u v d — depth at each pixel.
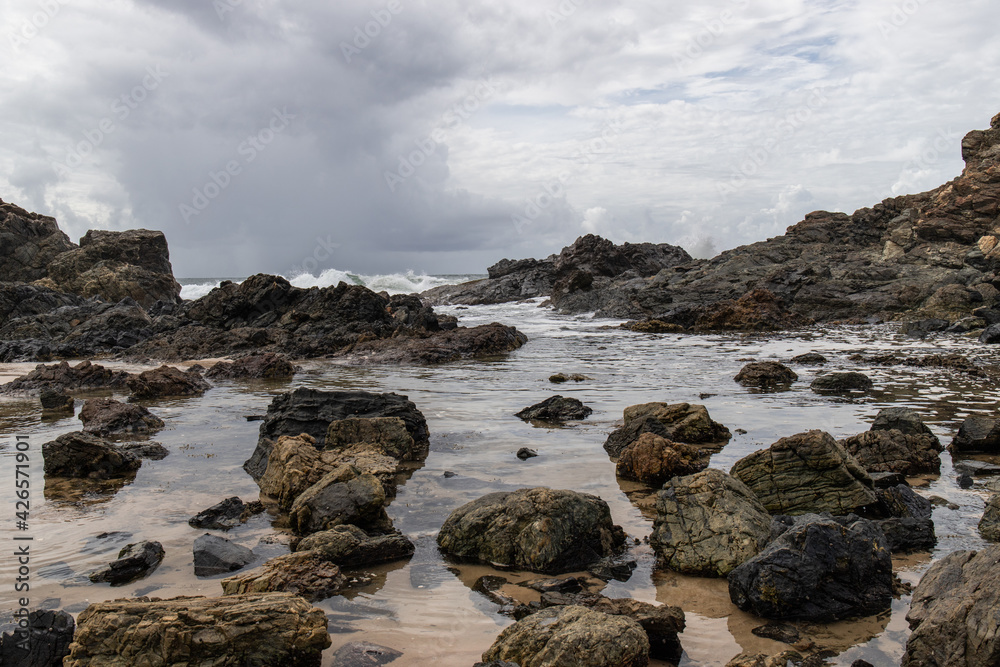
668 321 36.00
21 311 36.28
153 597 5.33
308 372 21.31
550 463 9.79
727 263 48.72
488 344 26.03
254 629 4.55
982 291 34.25
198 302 32.06
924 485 8.41
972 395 14.83
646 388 16.59
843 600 5.33
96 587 5.92
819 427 11.71
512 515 6.62
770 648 4.82
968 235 42.94
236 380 19.59
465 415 13.40
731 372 19.38
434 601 5.63
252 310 31.50
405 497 8.34
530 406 13.67
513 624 4.85
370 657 4.72
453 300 66.62
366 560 6.44
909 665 4.44
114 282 47.31
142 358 25.66
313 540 6.49
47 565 6.40
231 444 11.27
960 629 4.31
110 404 13.09
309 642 4.58
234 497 8.05
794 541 5.55
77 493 8.65
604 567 6.28
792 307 39.31
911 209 48.41
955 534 6.77
